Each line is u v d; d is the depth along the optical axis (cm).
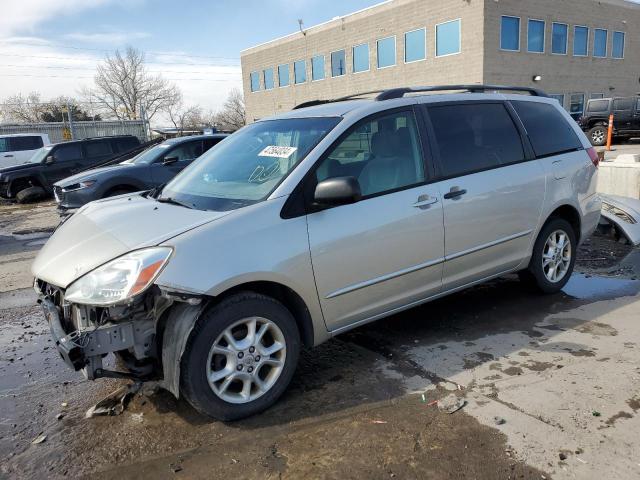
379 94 400
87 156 1667
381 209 357
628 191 834
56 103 5616
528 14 2762
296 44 3891
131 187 976
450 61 2808
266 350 318
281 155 360
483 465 263
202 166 414
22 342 459
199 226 305
